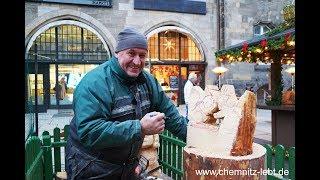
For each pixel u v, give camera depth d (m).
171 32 19.39
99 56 17.83
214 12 19.67
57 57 17.30
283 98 7.84
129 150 2.12
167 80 19.52
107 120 2.01
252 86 19.97
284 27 7.31
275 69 7.79
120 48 2.04
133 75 2.08
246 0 20.05
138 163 2.44
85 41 17.64
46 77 17.42
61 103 17.62
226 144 2.23
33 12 16.22
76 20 16.97
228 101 2.30
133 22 18.00
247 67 19.91
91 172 2.09
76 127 2.05
